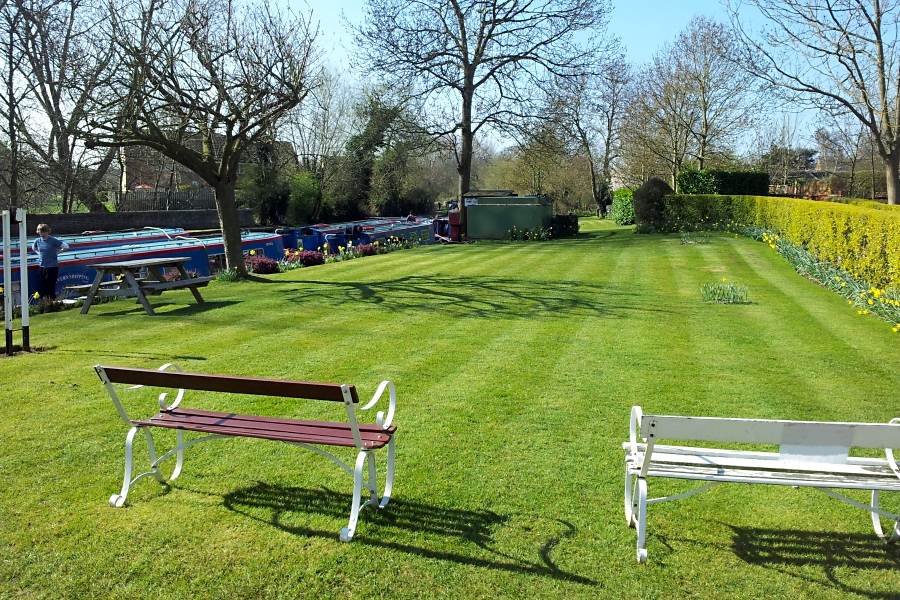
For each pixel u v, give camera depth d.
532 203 27.09
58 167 17.77
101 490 4.57
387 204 42.38
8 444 5.36
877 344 8.54
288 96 13.92
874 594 3.40
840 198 26.69
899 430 3.50
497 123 29.14
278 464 4.98
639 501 3.67
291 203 37.25
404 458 5.07
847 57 21.75
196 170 14.38
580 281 14.36
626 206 36.75
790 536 3.96
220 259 18.05
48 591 3.45
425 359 8.05
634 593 3.40
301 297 12.80
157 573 3.59
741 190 29.50
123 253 15.30
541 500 4.39
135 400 6.45
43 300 12.27
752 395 6.53
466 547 3.82
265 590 3.44
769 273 14.66
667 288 13.19
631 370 7.48
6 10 16.58
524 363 7.82
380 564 3.65
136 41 12.92
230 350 8.62
